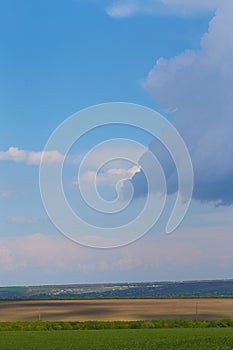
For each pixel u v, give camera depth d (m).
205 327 95.06
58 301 130.12
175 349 45.84
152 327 95.12
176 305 119.81
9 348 51.84
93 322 97.06
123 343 55.59
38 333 78.75
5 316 106.25
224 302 124.00
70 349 49.91
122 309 114.25
